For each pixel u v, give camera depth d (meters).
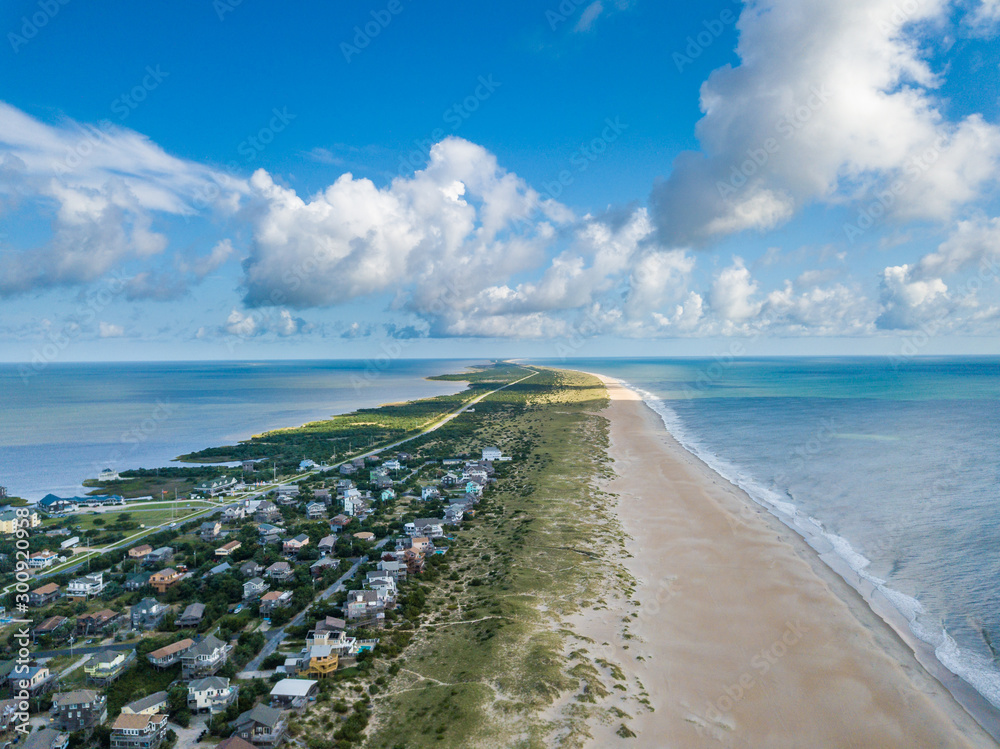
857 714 50.59
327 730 48.56
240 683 56.22
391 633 65.31
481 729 47.72
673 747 46.19
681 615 68.75
